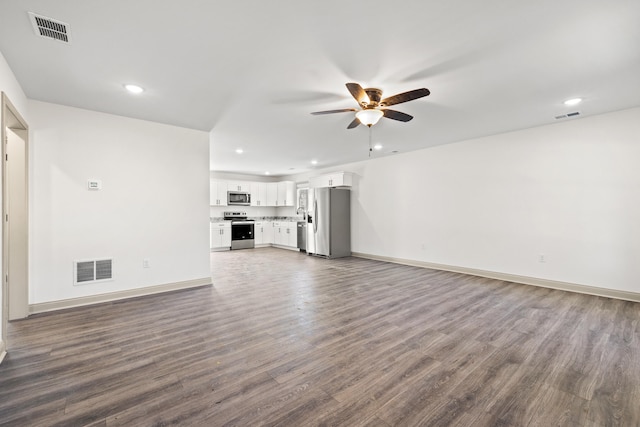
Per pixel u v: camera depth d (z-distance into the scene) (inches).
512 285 170.7
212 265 237.1
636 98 125.8
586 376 77.2
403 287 166.6
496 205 186.2
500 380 75.5
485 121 157.0
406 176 238.8
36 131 125.3
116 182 144.1
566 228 159.0
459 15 72.4
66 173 131.8
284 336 101.8
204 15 72.0
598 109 139.5
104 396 68.8
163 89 114.7
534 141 169.6
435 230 219.9
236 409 64.2
